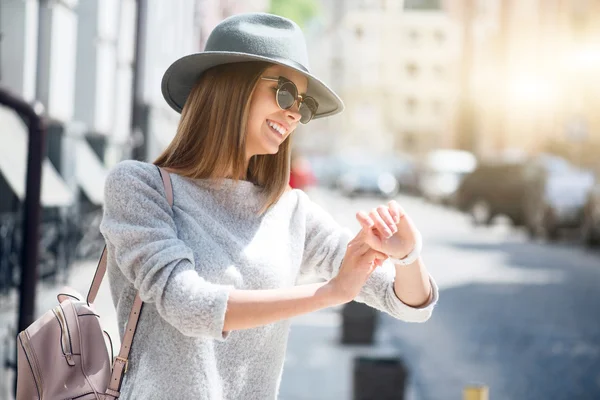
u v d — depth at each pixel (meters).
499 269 19.00
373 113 105.06
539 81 46.06
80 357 2.50
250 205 2.61
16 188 9.95
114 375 2.45
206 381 2.41
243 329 2.46
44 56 12.73
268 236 2.60
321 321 12.72
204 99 2.60
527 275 18.06
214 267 2.45
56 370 2.47
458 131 68.56
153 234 2.37
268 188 2.66
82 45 15.27
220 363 2.46
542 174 26.92
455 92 72.62
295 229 2.69
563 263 20.41
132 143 16.33
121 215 2.42
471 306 14.14
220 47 2.57
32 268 5.95
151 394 2.40
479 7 64.88
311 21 78.69
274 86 2.58
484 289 16.00
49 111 12.73
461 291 15.73
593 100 39.31
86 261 14.45
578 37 40.88
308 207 2.78
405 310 2.61
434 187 43.56
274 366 2.57
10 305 9.86
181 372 2.40
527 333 11.87
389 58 105.00
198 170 2.56
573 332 11.94
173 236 2.40
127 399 2.43
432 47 104.75
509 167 30.17
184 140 2.61
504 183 30.05
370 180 44.25
